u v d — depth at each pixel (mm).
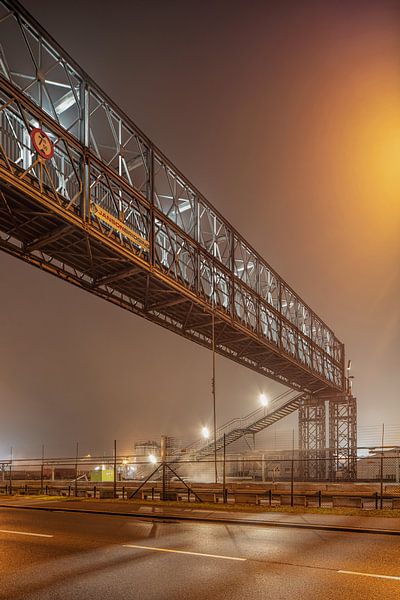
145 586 9125
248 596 8414
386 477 42281
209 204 36094
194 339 39688
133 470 48969
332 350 65500
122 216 25750
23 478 46688
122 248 25516
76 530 15930
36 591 8906
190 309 33812
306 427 62062
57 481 36438
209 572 10094
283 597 8336
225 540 13828
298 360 50750
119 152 26438
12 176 19438
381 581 9258
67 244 25812
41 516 20203
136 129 28188
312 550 12273
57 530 15961
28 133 20656
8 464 42688
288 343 49531
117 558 11516
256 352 45969
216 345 43031
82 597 8531
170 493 25672
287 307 52562
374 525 16172
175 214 31953
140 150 28406
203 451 48844
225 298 39438
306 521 17250
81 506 23625
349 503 21750
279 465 44188
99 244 24938
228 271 37531
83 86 24281
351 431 62219
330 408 63625
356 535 14680
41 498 29359
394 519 17734
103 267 28359
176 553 12023
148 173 28719
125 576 9844
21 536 14742
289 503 22859
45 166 21234
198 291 32656
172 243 30312
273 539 13977
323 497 22797
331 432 62500
